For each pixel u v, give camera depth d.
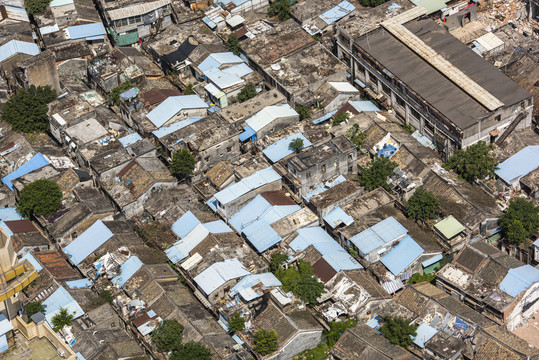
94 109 133.62
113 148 125.06
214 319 100.81
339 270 104.69
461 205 112.00
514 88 123.69
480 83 125.19
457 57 130.50
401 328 94.81
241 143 127.69
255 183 116.06
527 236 108.81
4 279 54.22
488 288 100.19
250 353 96.81
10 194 119.75
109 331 97.81
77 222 113.81
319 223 114.19
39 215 115.50
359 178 118.25
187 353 93.31
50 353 56.56
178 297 103.12
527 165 117.69
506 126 123.38
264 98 132.88
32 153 126.81
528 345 92.88
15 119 131.38
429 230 111.38
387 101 133.88
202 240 109.88
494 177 118.00
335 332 99.50
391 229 108.75
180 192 119.69
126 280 105.31
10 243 56.22
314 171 115.56
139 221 116.88
